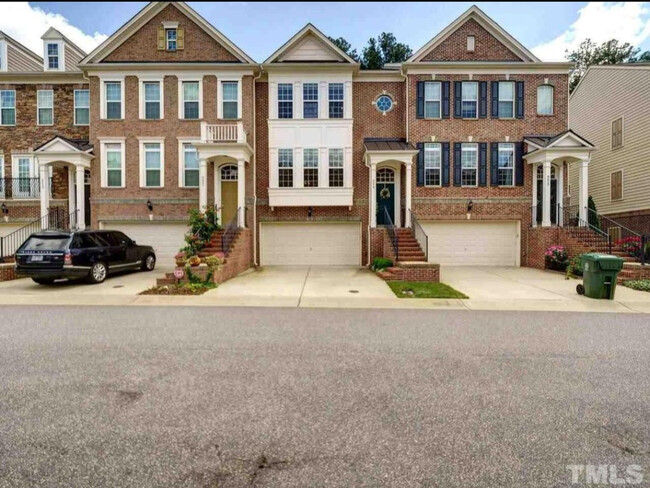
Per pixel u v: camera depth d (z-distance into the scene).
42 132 17.64
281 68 16.23
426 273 11.97
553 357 5.03
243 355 5.04
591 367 4.67
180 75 16.27
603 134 19.98
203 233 13.38
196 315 7.47
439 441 3.08
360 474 2.68
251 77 16.25
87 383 4.13
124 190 16.41
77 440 3.06
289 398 3.80
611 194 19.38
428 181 16.61
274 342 5.64
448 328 6.52
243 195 15.05
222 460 2.82
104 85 16.31
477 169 16.58
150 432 3.18
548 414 3.52
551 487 2.58
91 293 9.77
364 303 8.72
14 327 6.46
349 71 16.44
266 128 16.70
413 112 16.50
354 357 4.98
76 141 17.00
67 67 18.52
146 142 16.34
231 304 8.57
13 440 3.06
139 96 16.28
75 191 17.23
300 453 2.91
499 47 16.61
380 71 16.62
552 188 16.98
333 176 16.53
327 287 10.84
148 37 16.38
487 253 16.75
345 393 3.92
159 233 16.55
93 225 16.39
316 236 16.89
